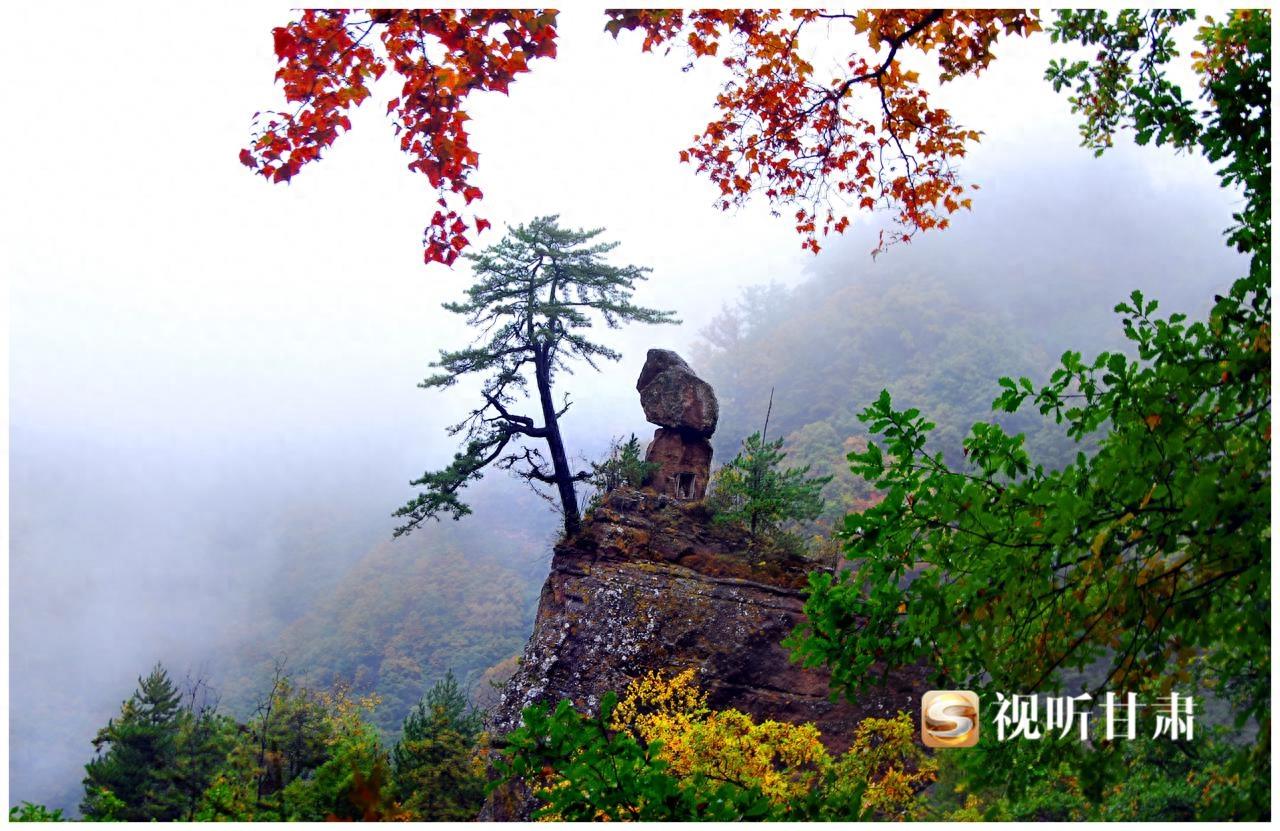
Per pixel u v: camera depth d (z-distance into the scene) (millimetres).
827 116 7176
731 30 6387
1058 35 6457
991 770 3793
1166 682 3438
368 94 4805
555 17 4617
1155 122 4750
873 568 3979
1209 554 3285
